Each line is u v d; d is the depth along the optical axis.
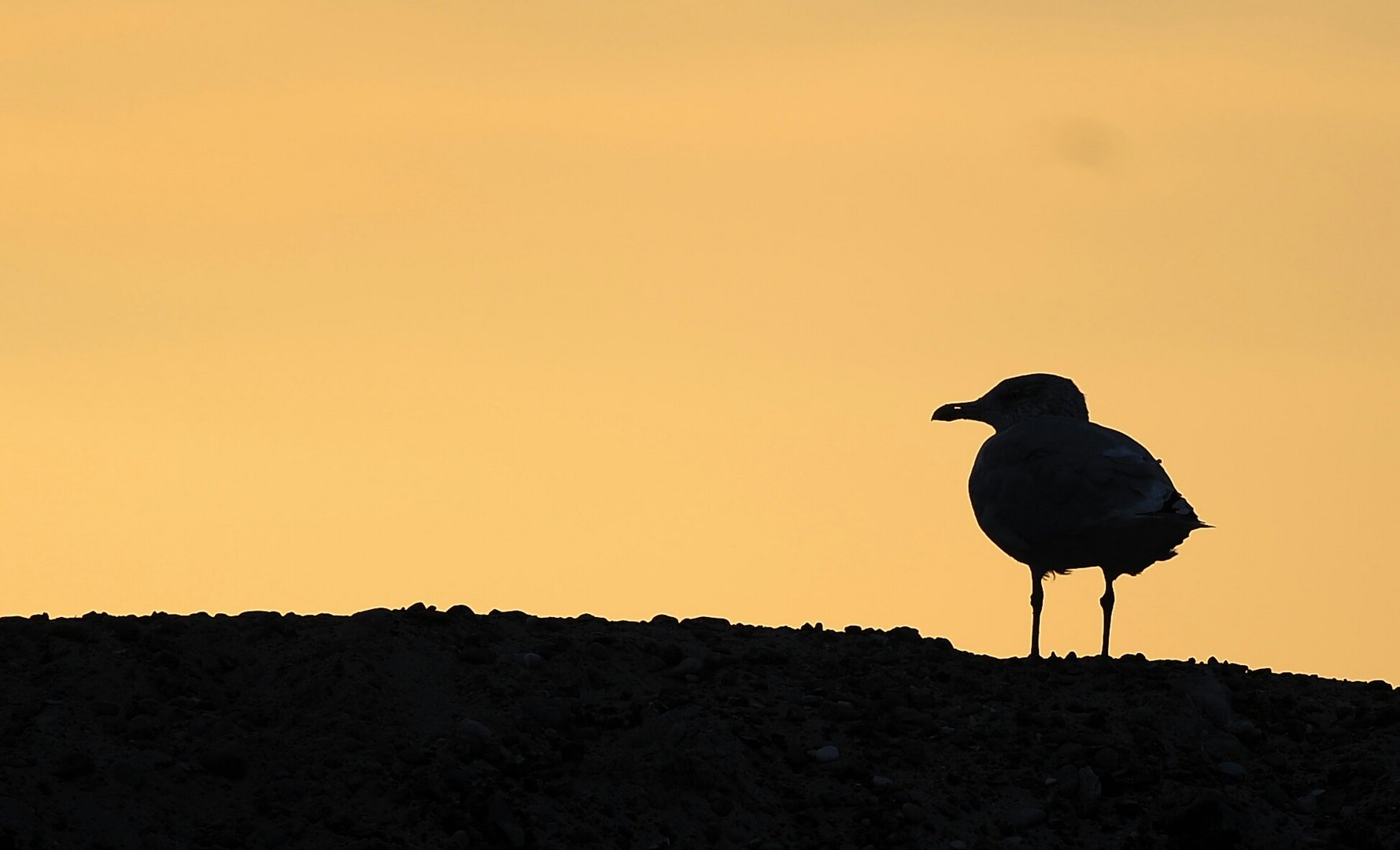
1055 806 15.38
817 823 14.91
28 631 16.47
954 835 14.95
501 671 16.30
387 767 14.63
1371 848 14.88
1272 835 15.12
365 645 16.22
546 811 14.42
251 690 15.82
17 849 13.04
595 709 16.00
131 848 13.37
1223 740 16.67
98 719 14.98
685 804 14.85
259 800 14.12
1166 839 15.09
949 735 16.42
